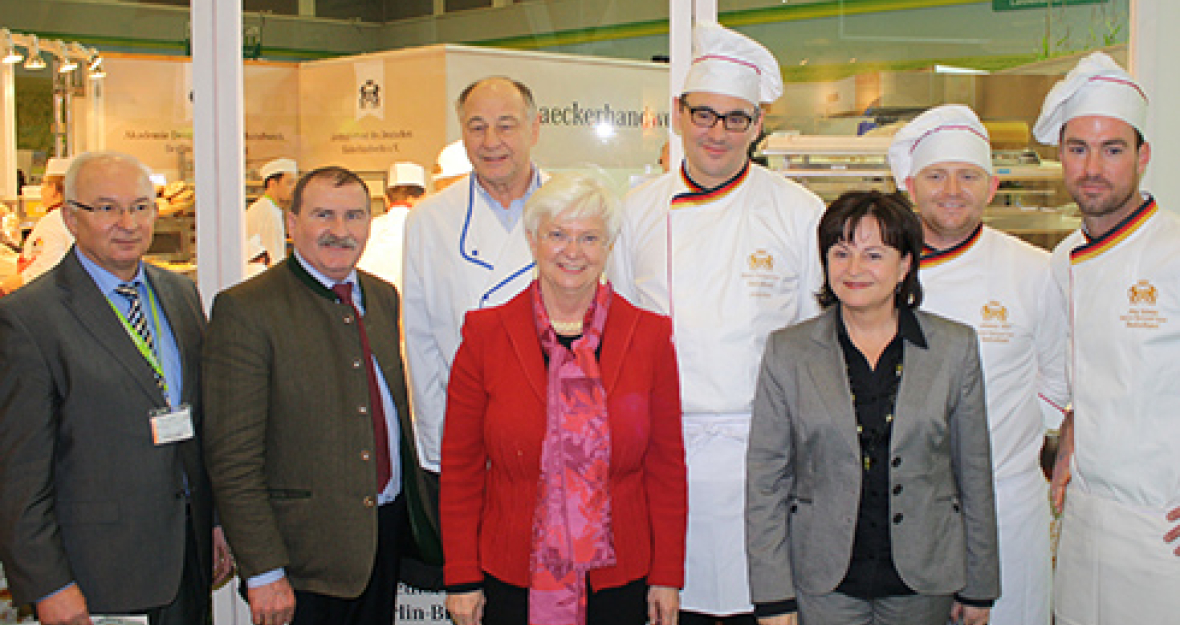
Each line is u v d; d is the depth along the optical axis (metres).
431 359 2.34
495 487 1.76
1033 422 2.09
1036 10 3.57
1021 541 2.06
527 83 3.79
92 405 1.82
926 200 2.02
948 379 1.73
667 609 1.78
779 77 2.06
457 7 5.59
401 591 2.64
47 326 1.79
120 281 1.91
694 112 2.01
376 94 4.21
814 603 1.77
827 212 1.74
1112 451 1.96
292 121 4.22
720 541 2.05
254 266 2.93
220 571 2.21
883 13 3.94
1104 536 1.98
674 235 2.12
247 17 4.17
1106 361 1.97
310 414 1.90
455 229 2.29
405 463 2.07
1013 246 2.12
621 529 1.72
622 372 1.72
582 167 3.67
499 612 1.73
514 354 1.72
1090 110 1.92
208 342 1.91
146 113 4.22
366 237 1.99
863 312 1.74
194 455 1.98
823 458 1.75
